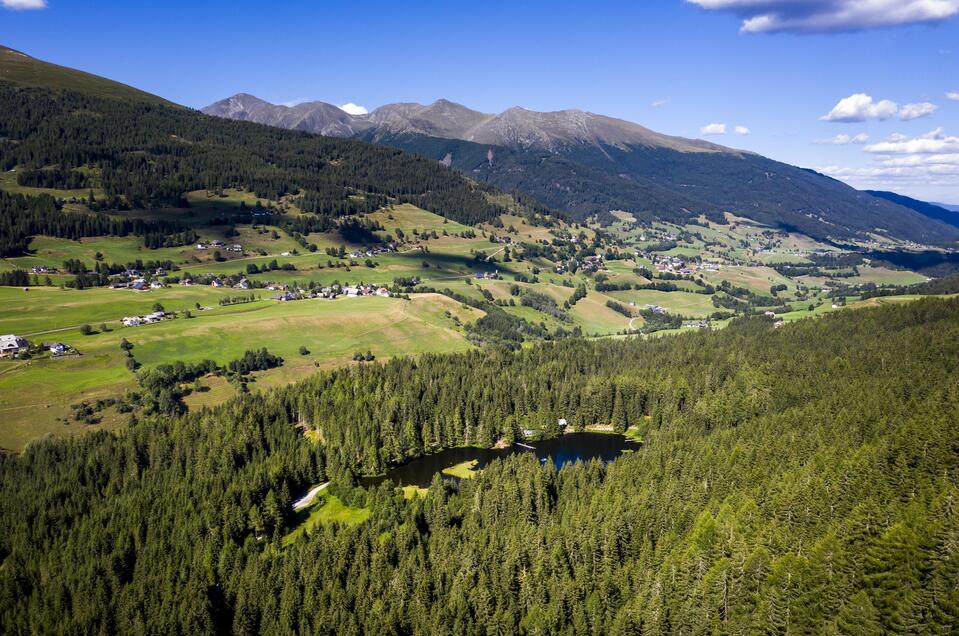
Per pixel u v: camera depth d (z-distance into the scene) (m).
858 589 97.94
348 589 124.19
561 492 156.38
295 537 152.25
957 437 123.88
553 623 111.31
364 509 163.00
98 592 131.50
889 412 163.38
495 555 128.50
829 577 100.12
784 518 121.38
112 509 156.25
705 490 143.50
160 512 154.25
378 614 117.00
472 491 156.38
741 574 107.19
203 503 155.38
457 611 114.94
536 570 121.94
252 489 161.38
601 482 162.75
